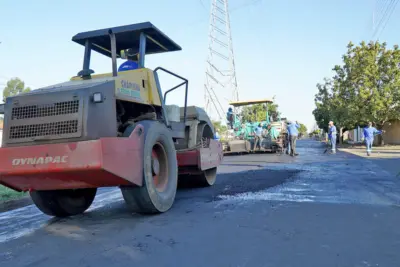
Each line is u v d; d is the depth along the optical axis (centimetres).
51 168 406
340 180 835
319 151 2133
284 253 348
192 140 719
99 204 667
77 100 424
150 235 423
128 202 498
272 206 555
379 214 497
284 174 973
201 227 448
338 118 2780
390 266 313
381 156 1541
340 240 384
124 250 375
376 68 2336
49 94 436
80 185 458
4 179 433
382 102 2300
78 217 551
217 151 813
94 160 395
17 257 377
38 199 524
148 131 499
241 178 929
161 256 354
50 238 439
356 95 2417
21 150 419
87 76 559
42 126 429
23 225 530
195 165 689
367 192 674
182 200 639
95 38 611
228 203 592
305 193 673
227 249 364
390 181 807
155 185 542
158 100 579
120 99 477
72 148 403
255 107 2253
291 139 1778
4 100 452
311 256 339
